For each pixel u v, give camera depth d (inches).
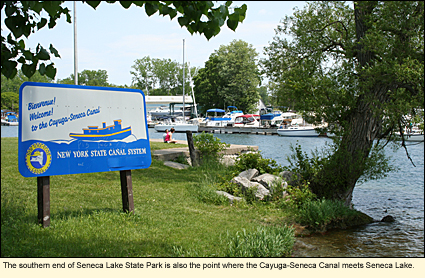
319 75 463.8
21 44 150.3
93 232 230.2
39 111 231.0
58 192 341.4
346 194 450.3
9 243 193.9
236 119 3043.8
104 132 259.9
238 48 3321.9
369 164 438.9
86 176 422.6
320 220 351.6
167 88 5782.5
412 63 382.6
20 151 222.8
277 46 564.7
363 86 420.2
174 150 656.4
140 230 249.9
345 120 448.5
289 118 2657.5
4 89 4645.7
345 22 523.5
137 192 380.8
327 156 460.1
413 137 1606.8
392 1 414.3
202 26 137.0
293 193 403.5
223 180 450.3
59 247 198.7
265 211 362.3
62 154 239.0
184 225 279.9
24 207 261.3
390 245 319.9
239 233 266.2
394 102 414.9
